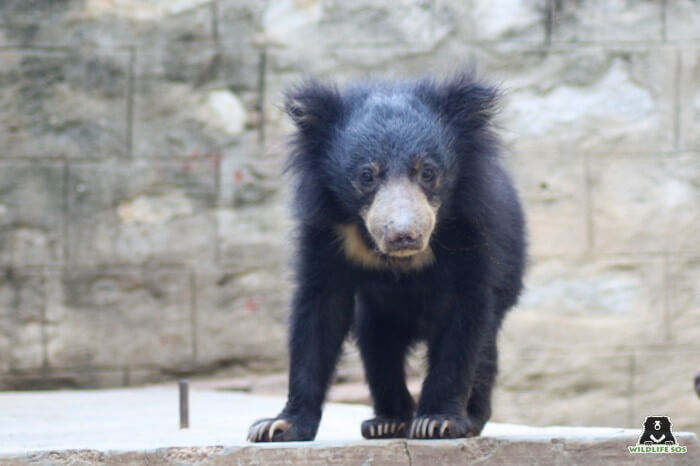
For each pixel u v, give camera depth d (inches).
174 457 243.4
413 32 534.6
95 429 330.6
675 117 528.1
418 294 299.6
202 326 531.8
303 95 298.0
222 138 534.0
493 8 532.1
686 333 522.9
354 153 279.3
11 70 524.7
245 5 535.8
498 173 306.8
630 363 522.0
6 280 522.0
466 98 294.7
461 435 263.7
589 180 525.3
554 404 519.2
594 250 523.8
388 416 318.7
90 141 528.4
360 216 280.4
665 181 526.6
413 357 344.5
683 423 520.7
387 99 291.3
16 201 523.5
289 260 302.7
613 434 266.4
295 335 287.6
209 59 535.5
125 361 528.1
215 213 533.0
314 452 246.4
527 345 519.8
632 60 529.0
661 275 523.5
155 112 531.8
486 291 283.0
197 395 459.8
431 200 275.7
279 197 533.6
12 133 524.4
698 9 530.0
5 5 525.7
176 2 534.6
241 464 244.4
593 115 527.2
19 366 521.7
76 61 529.0
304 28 536.7
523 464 254.7
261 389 508.4
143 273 529.3
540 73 530.0
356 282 298.2
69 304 525.7
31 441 289.4
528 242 360.5
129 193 529.3
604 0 531.8
